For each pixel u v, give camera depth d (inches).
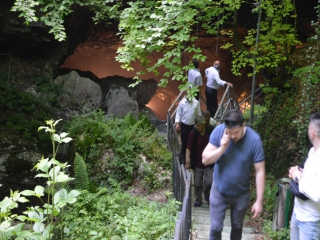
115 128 466.3
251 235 248.8
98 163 414.9
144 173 399.5
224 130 158.1
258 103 586.9
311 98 311.6
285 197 231.5
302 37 684.1
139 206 300.7
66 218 265.4
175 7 302.4
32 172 487.5
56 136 132.5
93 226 258.2
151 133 470.0
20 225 123.1
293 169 147.6
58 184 302.2
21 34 582.9
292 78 395.5
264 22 393.1
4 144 489.7
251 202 314.7
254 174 359.9
